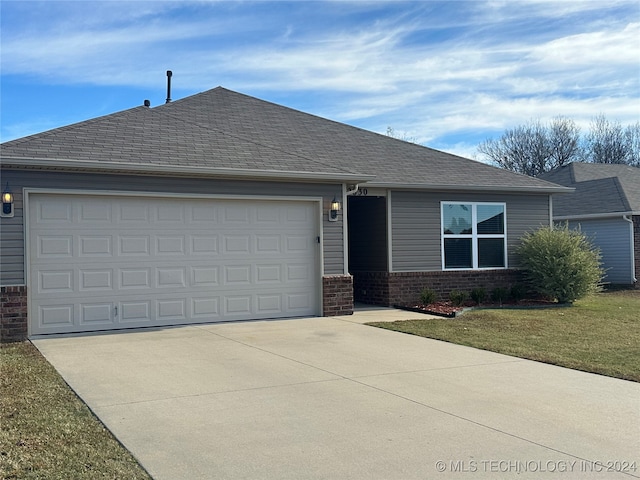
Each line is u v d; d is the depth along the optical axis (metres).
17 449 4.84
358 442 5.11
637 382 7.36
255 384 7.09
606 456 4.83
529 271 16.44
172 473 4.43
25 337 10.23
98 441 5.09
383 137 18.52
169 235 11.59
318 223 12.95
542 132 48.84
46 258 10.58
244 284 12.28
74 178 10.72
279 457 4.76
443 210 15.93
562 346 9.66
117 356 8.66
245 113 17.44
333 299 13.03
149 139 12.45
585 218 22.58
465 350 9.35
